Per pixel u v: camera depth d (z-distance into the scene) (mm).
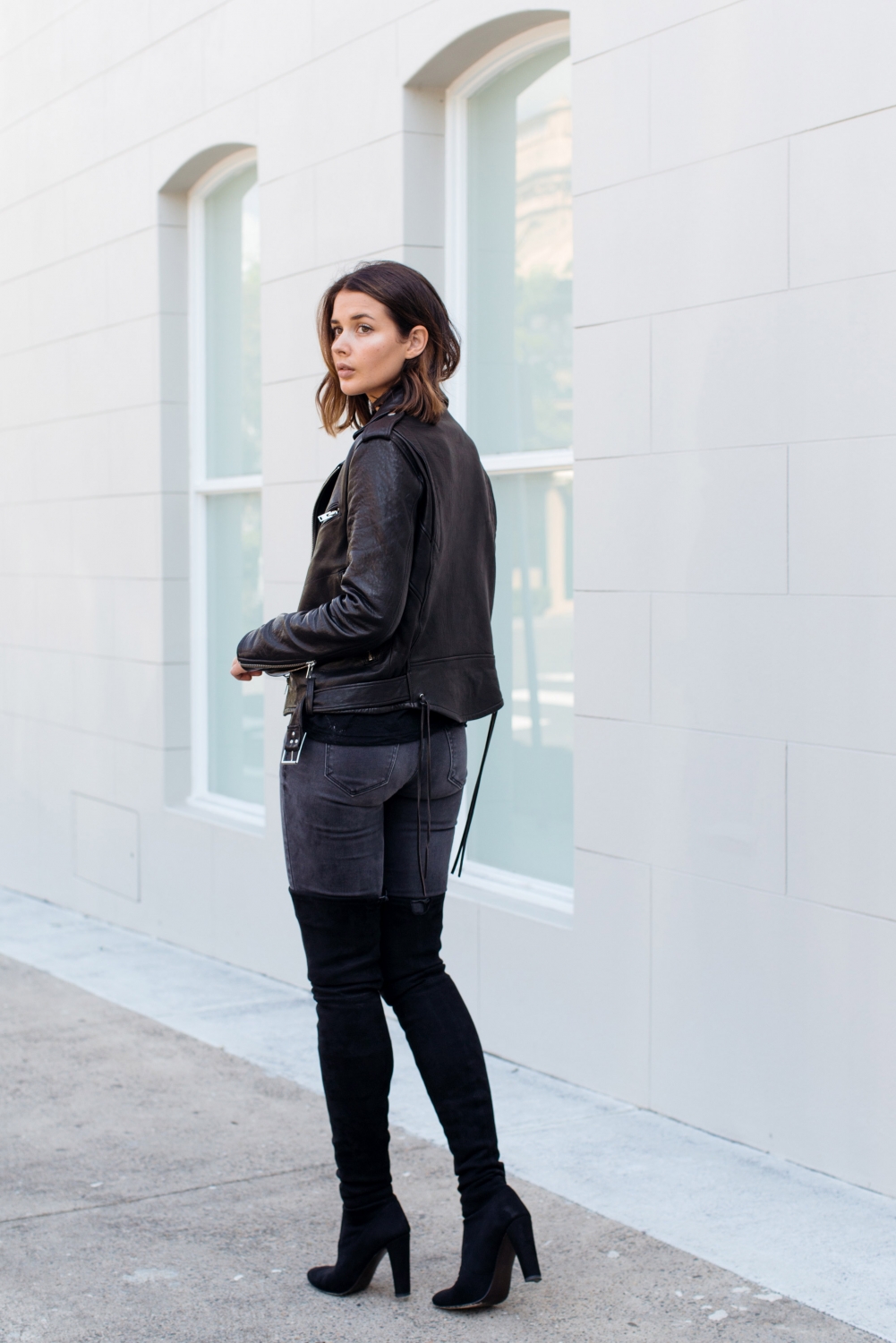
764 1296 2617
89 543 6148
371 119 4414
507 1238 2469
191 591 5699
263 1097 3789
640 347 3508
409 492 2395
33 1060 4121
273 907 5035
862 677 3033
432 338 2529
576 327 3689
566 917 3891
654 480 3488
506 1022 4027
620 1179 3166
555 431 4066
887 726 2990
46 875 6570
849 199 3006
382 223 4387
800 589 3152
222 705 5660
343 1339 2479
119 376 5875
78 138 6090
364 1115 2549
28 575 6656
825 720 3113
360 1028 2527
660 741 3512
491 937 4062
